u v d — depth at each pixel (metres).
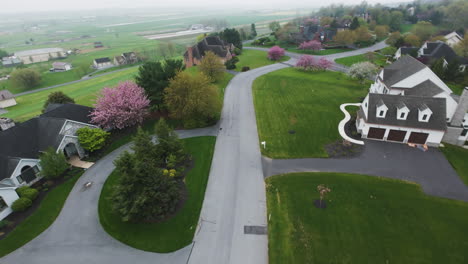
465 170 33.44
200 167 35.56
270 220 26.91
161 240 25.08
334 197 29.59
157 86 48.38
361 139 40.91
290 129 45.09
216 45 97.50
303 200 29.30
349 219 26.73
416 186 30.95
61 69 125.69
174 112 46.06
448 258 22.75
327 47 116.44
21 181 32.09
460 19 142.62
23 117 61.28
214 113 48.47
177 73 47.31
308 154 37.75
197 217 27.48
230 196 30.25
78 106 44.25
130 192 26.11
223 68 72.25
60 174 34.31
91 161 38.03
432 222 26.28
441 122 37.28
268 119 49.22
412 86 48.41
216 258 23.31
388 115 39.34
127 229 26.34
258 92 63.81
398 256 22.98
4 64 148.38
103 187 32.56
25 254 24.05
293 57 103.19
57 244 25.00
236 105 56.25
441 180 31.86
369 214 27.30
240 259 23.19
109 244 24.86
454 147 38.31
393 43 106.19
